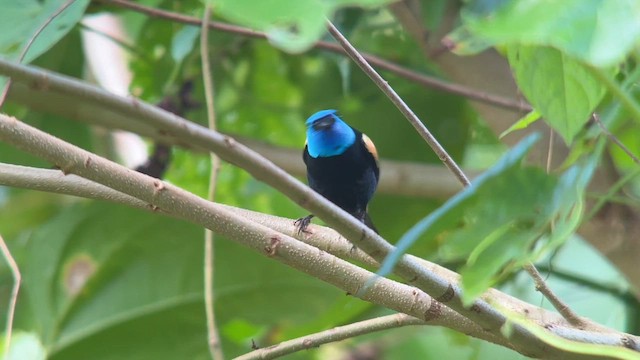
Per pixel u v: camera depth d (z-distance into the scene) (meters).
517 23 4.43
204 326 6.93
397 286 6.55
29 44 6.61
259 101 7.04
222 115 7.04
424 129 6.55
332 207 6.45
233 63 7.00
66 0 6.69
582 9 4.43
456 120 7.00
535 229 5.75
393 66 6.84
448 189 6.91
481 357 6.91
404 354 7.07
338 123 6.79
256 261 6.91
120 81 7.03
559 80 6.46
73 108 6.88
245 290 6.92
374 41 6.95
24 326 6.96
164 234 6.93
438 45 6.84
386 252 6.48
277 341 6.93
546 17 4.43
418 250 6.71
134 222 6.94
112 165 6.50
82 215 6.95
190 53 6.90
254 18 4.31
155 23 6.92
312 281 6.91
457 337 6.93
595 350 6.46
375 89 6.98
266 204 7.05
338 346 7.00
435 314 6.56
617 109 6.46
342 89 7.01
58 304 6.94
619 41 4.37
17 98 6.88
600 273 6.90
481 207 5.81
